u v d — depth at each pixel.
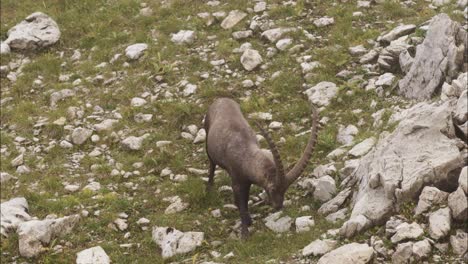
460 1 32.38
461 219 17.81
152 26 36.41
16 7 40.69
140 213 23.59
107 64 33.97
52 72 34.16
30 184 26.20
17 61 35.66
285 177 19.72
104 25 37.12
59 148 28.34
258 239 20.53
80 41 36.38
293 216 21.50
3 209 23.30
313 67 30.20
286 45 32.25
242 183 21.41
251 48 32.88
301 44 32.38
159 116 29.39
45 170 27.11
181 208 23.36
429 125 20.31
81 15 38.62
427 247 17.30
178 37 34.56
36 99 32.50
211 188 24.17
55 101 31.73
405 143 20.39
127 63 33.59
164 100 30.27
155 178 25.42
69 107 30.58
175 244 21.05
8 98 32.69
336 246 18.72
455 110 20.64
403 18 33.22
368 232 18.91
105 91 31.88
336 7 34.81
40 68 34.53
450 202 17.98
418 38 29.12
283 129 27.17
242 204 21.53
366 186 20.50
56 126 29.45
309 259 18.59
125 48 34.91
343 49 31.20
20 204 23.91
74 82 32.75
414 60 26.73
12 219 22.88
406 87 26.62
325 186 22.12
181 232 21.56
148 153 27.17
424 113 20.86
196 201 23.59
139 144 27.67
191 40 34.31
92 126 29.42
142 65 33.16
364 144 23.80
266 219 21.84
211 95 29.97
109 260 20.81
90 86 32.28
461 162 18.91
